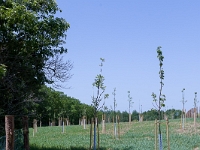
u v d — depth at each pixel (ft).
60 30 64.49
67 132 136.87
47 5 63.46
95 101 69.72
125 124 154.81
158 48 52.70
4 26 57.11
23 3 61.41
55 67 67.82
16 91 63.87
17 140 59.16
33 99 66.23
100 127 143.54
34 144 92.68
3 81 61.46
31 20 57.21
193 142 84.17
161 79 52.85
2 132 64.34
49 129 165.48
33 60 65.21
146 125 139.33
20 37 62.03
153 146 79.15
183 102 117.60
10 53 63.26
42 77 68.03
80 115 249.96
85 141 95.20
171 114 196.44
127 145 81.71
